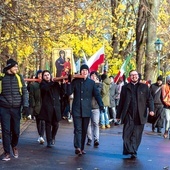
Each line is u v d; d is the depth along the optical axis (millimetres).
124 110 12969
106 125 21812
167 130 18203
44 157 12742
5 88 12023
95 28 36531
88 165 11633
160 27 42750
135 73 13062
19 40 24234
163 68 54594
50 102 14727
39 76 17156
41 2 21781
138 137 12977
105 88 21266
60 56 14906
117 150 14266
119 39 41250
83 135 13375
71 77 13414
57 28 23391
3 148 13125
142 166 11625
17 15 20594
